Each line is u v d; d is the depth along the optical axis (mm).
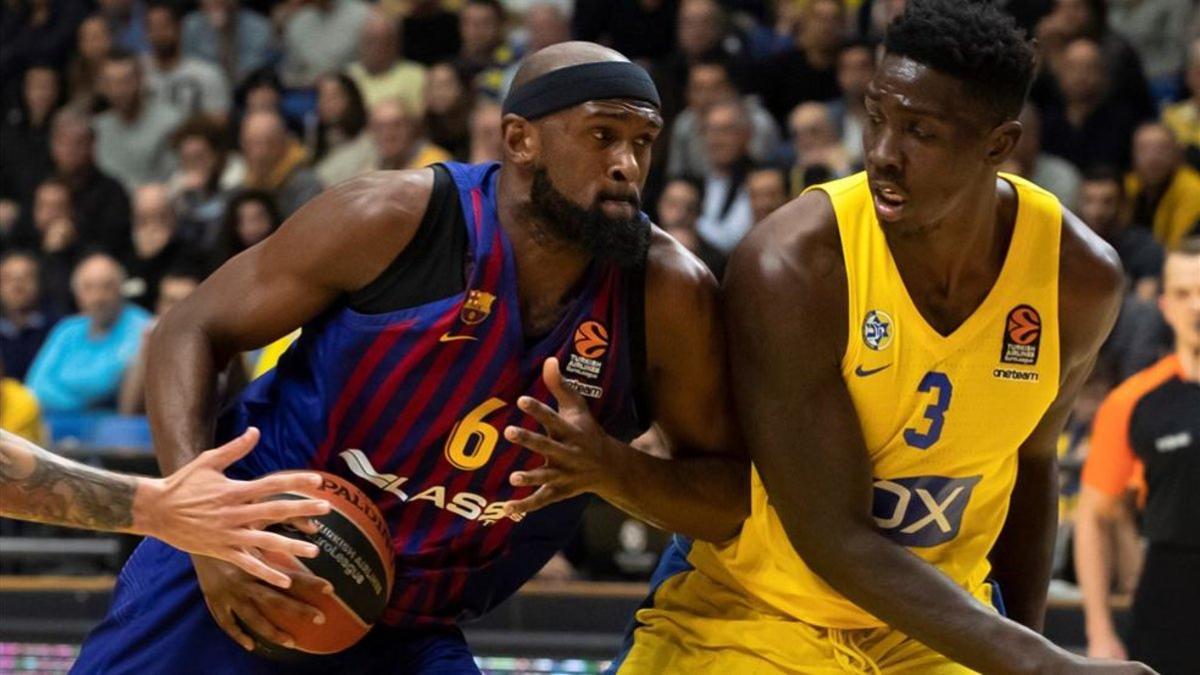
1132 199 10242
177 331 4254
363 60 12391
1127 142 10805
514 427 4047
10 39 13438
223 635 4371
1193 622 6801
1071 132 10820
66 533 8359
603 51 4074
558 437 4082
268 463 4379
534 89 4047
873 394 4250
